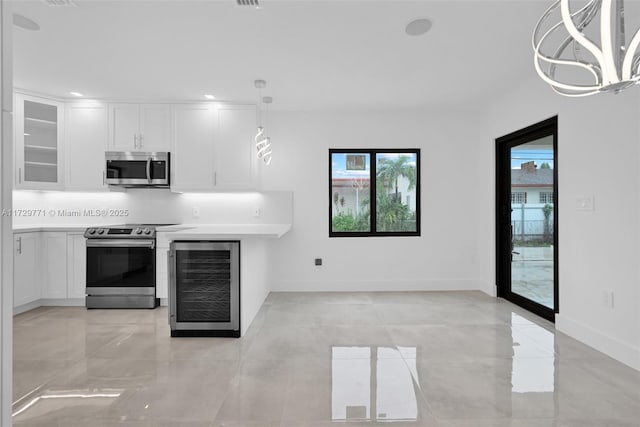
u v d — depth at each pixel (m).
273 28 2.54
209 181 4.28
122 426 1.78
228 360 2.56
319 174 4.69
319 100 4.21
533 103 3.49
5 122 1.32
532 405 1.96
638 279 2.36
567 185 3.02
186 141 4.25
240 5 2.23
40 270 3.93
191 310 3.07
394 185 4.81
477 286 4.75
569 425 1.78
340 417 1.86
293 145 4.68
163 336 3.06
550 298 3.44
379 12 2.34
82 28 2.53
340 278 4.72
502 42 2.76
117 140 4.19
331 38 2.69
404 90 3.87
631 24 2.29
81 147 4.15
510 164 4.13
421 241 4.74
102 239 3.94
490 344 2.84
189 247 3.04
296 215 4.70
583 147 2.83
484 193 4.57
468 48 2.86
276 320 3.48
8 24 1.32
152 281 3.94
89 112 4.15
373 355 2.63
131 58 3.03
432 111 4.71
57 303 4.04
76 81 3.58
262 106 4.45
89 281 3.92
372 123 4.71
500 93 3.99
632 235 2.40
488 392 2.10
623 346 2.47
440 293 4.56
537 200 3.60
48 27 2.51
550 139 3.38
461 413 1.89
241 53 2.94
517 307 3.90
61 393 2.10
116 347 2.81
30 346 2.84
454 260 4.75
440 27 2.54
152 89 3.82
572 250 2.96
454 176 4.74
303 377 2.29
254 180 4.31
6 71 1.32
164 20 2.43
